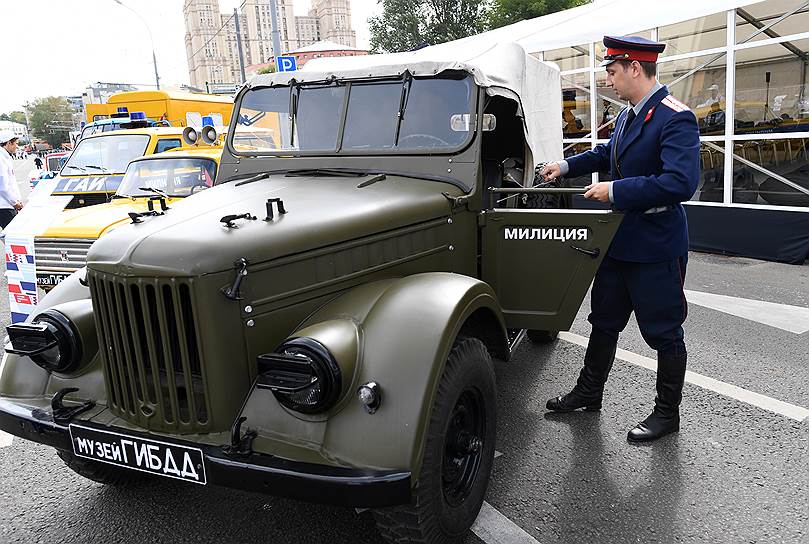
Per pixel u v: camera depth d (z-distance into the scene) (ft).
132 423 8.16
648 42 10.37
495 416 9.30
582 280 10.91
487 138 15.99
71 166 29.09
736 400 13.03
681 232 10.79
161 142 28.78
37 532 9.56
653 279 10.90
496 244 11.35
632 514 9.45
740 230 25.93
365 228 9.07
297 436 7.29
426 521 7.55
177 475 7.61
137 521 9.77
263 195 9.76
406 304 7.91
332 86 11.91
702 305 19.51
